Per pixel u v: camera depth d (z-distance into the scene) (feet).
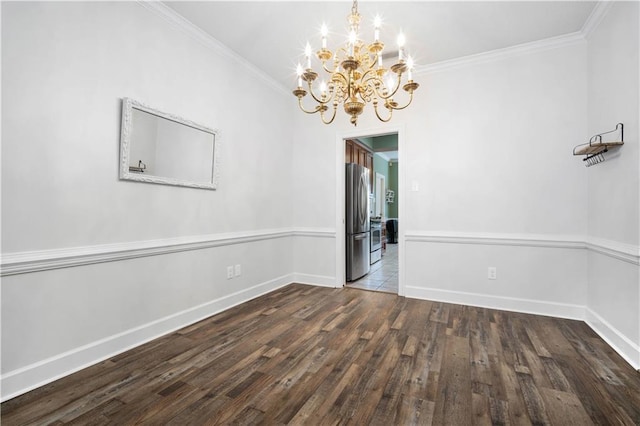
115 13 6.75
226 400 5.09
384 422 4.55
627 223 6.57
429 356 6.63
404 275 11.22
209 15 8.02
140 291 7.30
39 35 5.52
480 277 10.09
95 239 6.39
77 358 6.05
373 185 23.04
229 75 9.96
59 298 5.82
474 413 4.75
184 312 8.39
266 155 11.77
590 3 7.44
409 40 9.14
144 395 5.23
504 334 7.79
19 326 5.30
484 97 10.07
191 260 8.65
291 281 13.34
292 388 5.44
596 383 5.56
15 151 5.24
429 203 10.83
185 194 8.46
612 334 7.12
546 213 9.23
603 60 7.76
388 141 22.75
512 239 9.58
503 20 8.14
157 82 7.66
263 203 11.60
